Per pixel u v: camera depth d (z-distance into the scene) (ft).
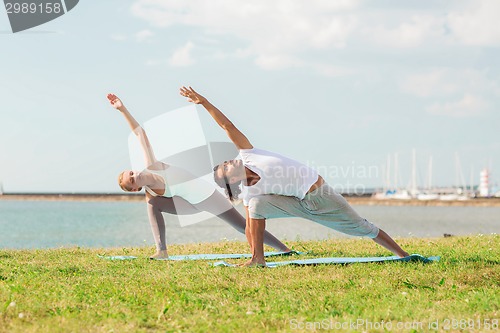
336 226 26.68
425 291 21.26
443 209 334.65
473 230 117.70
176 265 26.71
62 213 245.04
